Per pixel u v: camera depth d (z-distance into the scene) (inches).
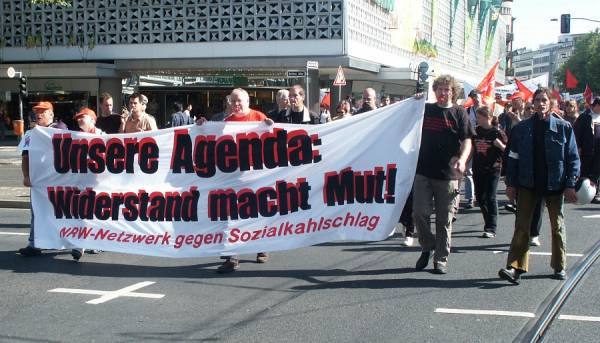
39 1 1037.2
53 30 1261.1
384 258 309.9
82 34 1243.8
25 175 317.1
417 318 216.8
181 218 299.0
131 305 235.6
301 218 290.8
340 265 295.6
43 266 298.8
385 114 283.3
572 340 194.5
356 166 286.2
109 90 1268.5
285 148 291.6
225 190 295.9
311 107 1200.2
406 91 1749.5
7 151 1082.1
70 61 1259.8
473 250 329.1
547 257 309.6
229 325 211.9
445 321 213.6
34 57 1277.1
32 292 253.6
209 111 1325.0
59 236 312.7
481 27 2578.7
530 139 254.8
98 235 307.9
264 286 259.9
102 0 1227.2
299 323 213.0
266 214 293.1
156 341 197.5
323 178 289.3
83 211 310.7
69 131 312.0
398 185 282.0
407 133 279.9
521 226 258.2
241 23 1174.3
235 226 293.9
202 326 211.2
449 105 274.8
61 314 225.6
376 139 284.0
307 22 1155.3
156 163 302.7
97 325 213.3
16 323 215.9
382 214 284.4
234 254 291.1
